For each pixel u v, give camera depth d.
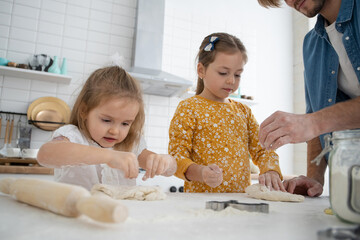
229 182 1.14
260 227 0.42
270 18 3.46
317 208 0.66
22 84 2.46
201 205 0.64
